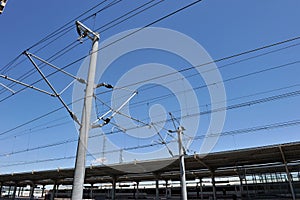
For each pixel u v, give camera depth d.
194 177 33.16
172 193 42.88
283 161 20.31
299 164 20.39
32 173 31.72
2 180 43.06
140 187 45.94
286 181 20.59
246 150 17.94
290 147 17.22
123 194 46.34
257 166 21.58
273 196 20.48
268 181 21.19
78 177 7.99
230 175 30.89
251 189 21.47
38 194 66.75
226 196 37.81
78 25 9.70
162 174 29.02
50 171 29.06
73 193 7.81
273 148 17.45
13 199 40.66
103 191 48.62
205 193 40.00
